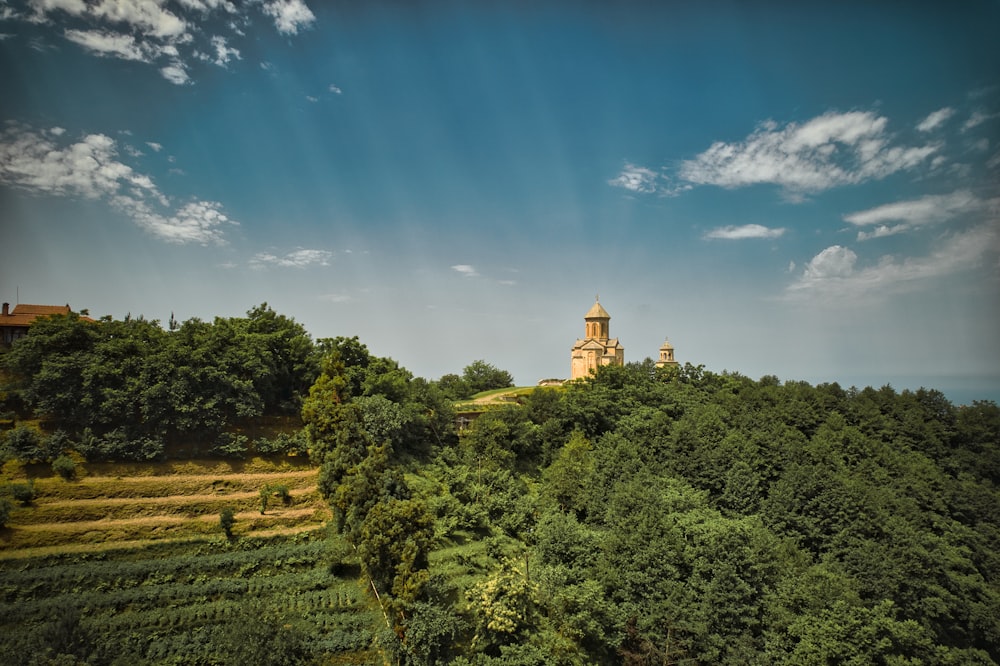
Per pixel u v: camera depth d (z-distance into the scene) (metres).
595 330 150.38
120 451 66.69
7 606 47.19
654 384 119.88
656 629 56.81
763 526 72.62
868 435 103.44
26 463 62.06
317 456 69.06
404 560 51.16
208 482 68.06
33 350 68.12
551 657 48.62
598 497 75.69
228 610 50.72
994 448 102.31
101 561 54.53
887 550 67.75
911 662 53.62
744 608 57.84
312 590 55.44
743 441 86.81
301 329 96.50
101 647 44.25
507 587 52.16
